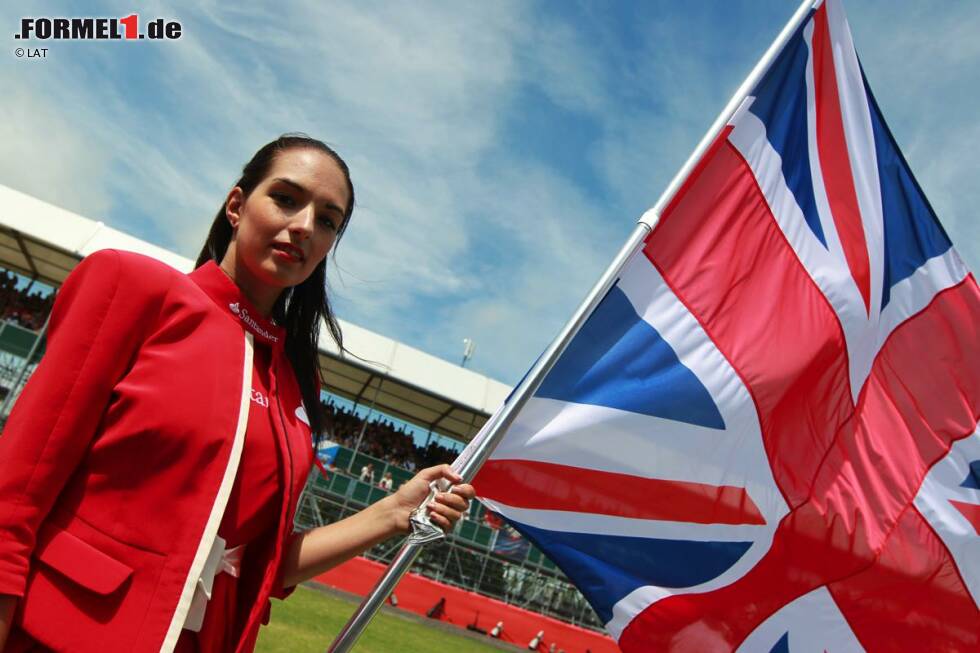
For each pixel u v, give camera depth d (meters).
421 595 19.22
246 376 1.54
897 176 3.86
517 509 2.85
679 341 3.16
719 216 3.32
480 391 20.14
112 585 1.29
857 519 3.37
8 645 1.26
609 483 2.97
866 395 3.56
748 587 3.13
